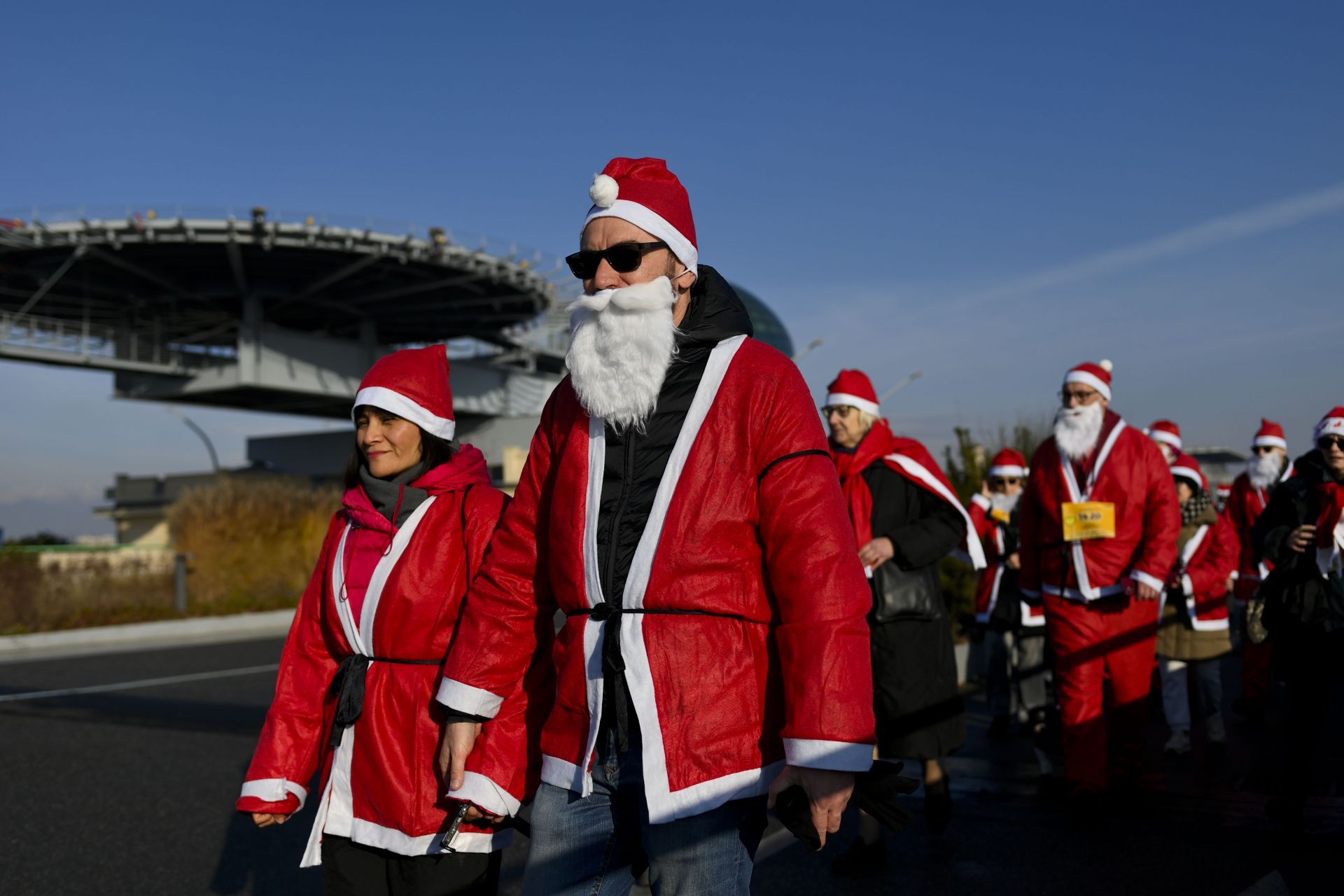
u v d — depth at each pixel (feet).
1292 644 15.11
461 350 207.92
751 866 6.53
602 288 6.85
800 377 6.75
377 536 8.72
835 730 5.90
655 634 6.22
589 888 6.59
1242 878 13.60
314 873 14.73
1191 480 21.03
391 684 8.46
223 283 167.32
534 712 7.45
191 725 25.90
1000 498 23.86
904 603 14.84
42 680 35.14
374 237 150.51
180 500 67.31
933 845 15.24
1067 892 13.20
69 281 161.07
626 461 6.55
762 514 6.43
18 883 14.29
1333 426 15.89
